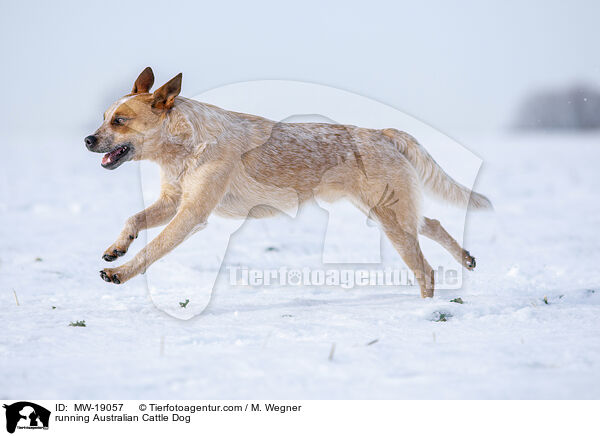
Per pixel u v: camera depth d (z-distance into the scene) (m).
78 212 27.05
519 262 16.48
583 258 17.05
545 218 24.67
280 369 7.59
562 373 7.21
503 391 6.74
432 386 6.95
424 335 9.21
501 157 53.44
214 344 8.95
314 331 9.60
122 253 11.26
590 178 38.19
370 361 7.82
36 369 7.70
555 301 11.82
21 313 11.07
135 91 11.81
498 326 9.75
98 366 7.80
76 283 14.22
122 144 11.15
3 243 19.95
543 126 97.50
